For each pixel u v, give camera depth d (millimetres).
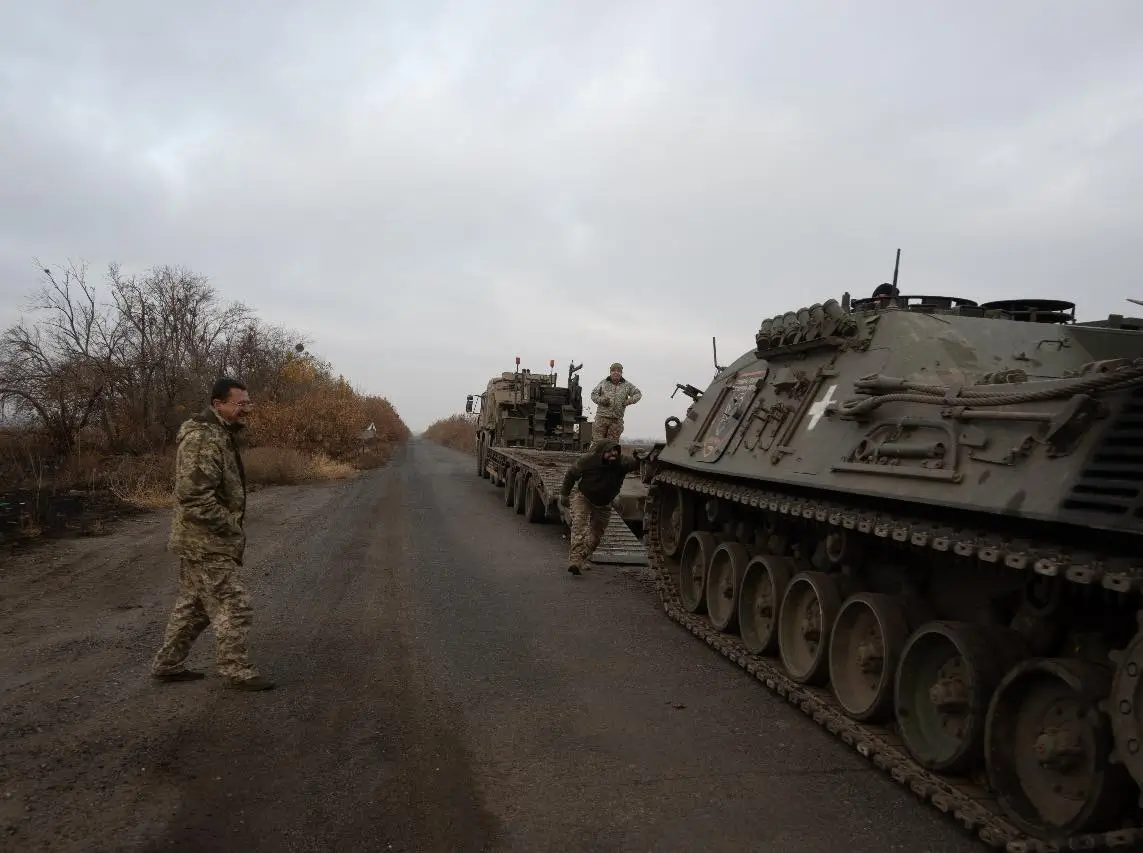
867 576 6102
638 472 10445
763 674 6293
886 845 3873
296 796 4156
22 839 3627
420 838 3762
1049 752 3789
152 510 15133
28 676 5930
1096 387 3775
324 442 29469
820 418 6207
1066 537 3971
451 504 18781
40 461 18766
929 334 6051
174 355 25984
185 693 5676
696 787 4461
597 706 5730
